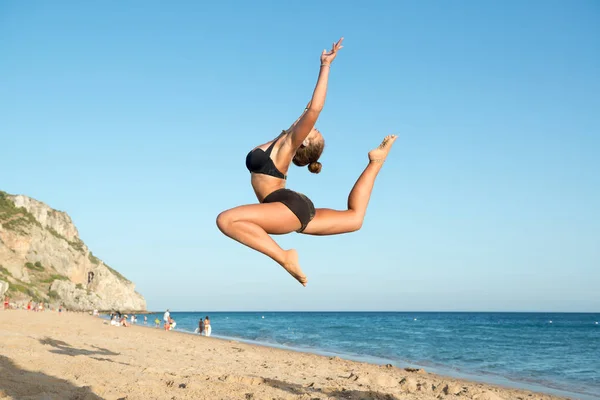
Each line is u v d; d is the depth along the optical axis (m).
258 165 3.76
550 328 75.56
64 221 113.38
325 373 14.34
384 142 4.10
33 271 92.38
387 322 102.00
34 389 7.16
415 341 42.91
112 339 21.36
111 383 8.36
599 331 65.31
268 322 101.19
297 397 8.52
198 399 7.80
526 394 14.45
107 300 116.06
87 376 8.73
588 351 34.62
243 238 3.54
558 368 23.98
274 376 12.48
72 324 32.22
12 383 7.32
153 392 7.98
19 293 74.44
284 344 36.50
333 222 3.87
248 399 8.15
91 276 116.06
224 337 43.88
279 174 3.76
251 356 19.48
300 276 3.60
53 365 9.55
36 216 103.94
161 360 13.91
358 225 3.96
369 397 9.42
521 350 34.97
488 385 16.25
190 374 10.65
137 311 125.56
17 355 10.40
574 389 16.50
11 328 20.44
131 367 10.68
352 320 117.19
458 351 33.06
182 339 29.05
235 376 10.58
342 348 33.44
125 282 135.12
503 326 82.38
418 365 23.73
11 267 84.50
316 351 30.23
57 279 94.25
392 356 28.19
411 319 129.12
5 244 91.50
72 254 106.25
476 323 98.00
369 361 24.61
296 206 3.67
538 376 20.53
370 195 4.05
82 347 15.18
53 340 16.16
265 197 3.76
